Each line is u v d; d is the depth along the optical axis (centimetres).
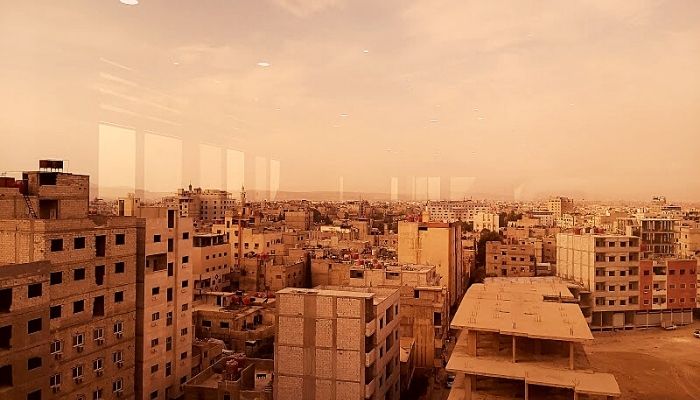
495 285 6431
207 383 5088
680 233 8844
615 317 8656
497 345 4469
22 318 3847
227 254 8200
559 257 10025
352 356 4559
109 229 4775
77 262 4428
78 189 4847
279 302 4738
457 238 10075
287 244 9756
